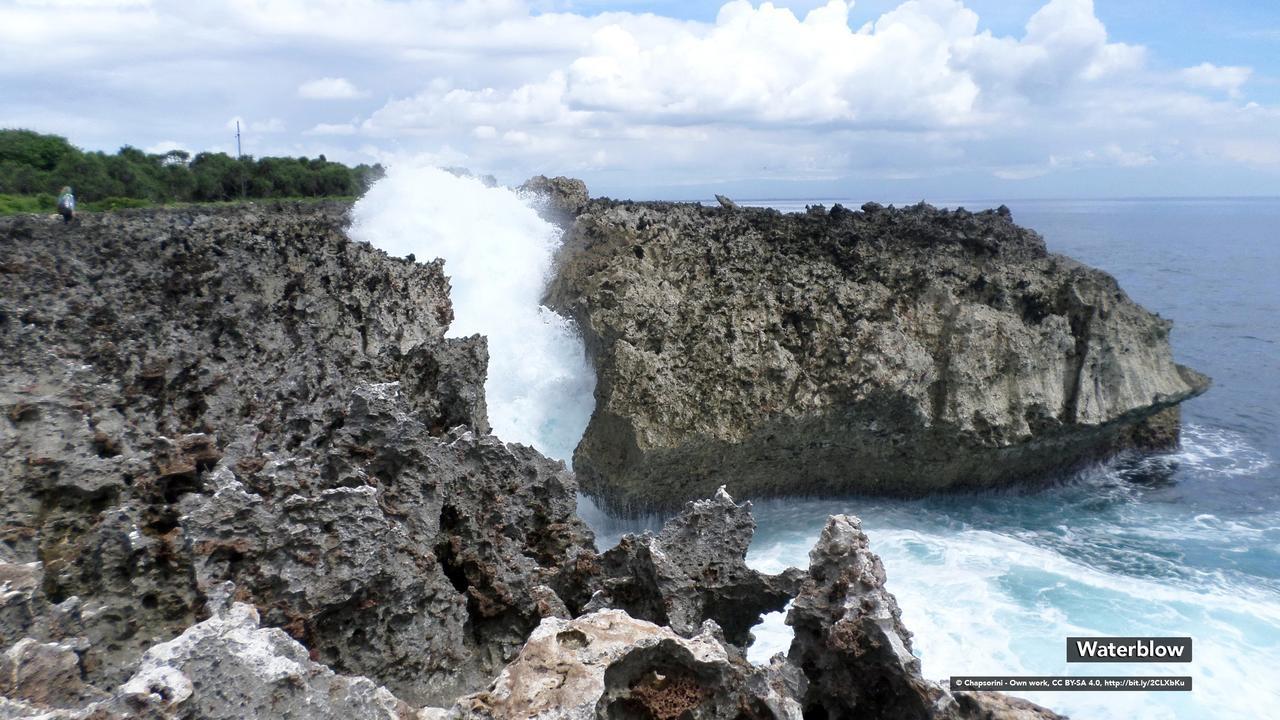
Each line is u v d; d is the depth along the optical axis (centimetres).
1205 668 2112
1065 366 3328
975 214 3816
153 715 698
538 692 905
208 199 5891
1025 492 3541
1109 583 2616
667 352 3130
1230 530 3144
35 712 684
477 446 1580
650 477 3062
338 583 1088
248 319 2161
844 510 3303
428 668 1173
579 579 1456
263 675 767
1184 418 4588
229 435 1595
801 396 3100
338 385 1894
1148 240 15050
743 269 3381
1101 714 1919
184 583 1032
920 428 3180
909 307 3322
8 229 2638
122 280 2245
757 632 2256
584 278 3428
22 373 1381
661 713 970
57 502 1128
